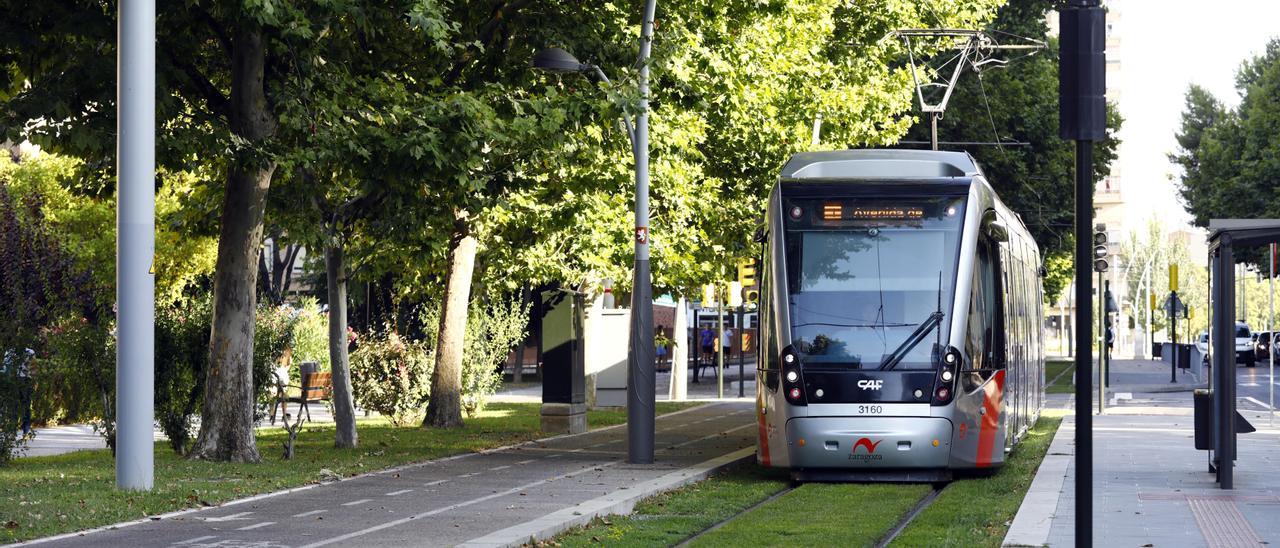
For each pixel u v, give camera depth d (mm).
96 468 23984
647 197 27875
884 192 24719
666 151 34094
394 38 26703
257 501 20094
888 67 51000
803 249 24594
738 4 32281
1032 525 16672
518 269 36188
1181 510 18312
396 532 16812
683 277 39406
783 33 37125
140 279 20641
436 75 26625
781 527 17578
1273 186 77625
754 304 54594
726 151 40406
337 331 29828
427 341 42719
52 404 35469
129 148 20531
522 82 27750
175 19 23312
